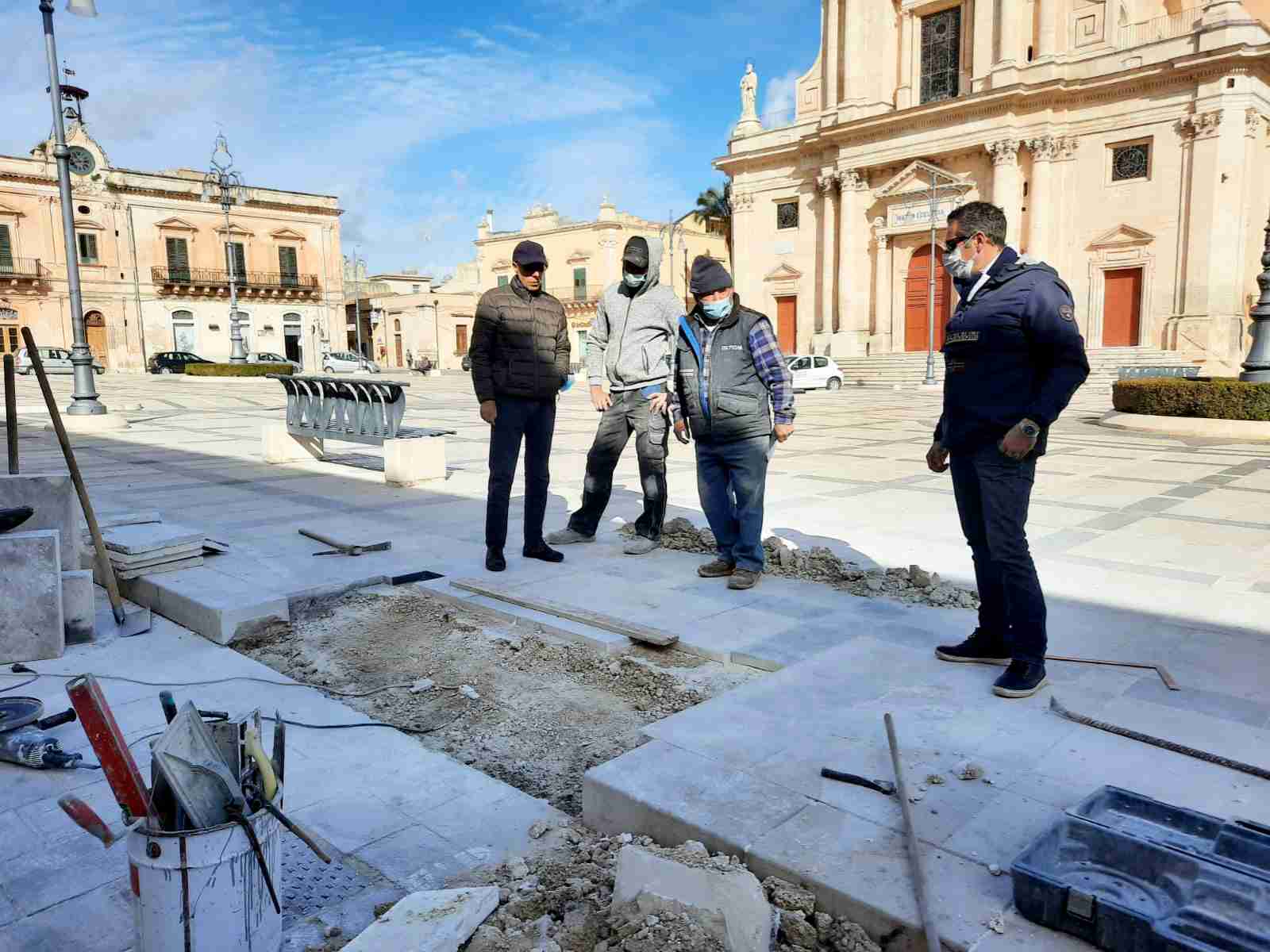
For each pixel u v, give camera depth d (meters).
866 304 35.53
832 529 6.72
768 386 4.92
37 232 42.81
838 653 3.75
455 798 2.95
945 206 32.31
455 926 2.17
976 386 3.28
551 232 53.38
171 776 1.94
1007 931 1.99
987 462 3.25
